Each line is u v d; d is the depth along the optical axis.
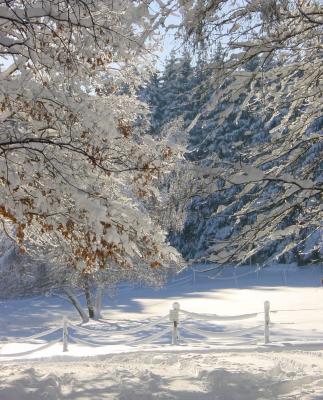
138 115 12.27
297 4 7.95
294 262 50.44
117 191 11.38
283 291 38.62
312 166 9.51
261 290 39.69
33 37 8.55
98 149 9.02
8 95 8.64
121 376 10.10
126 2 9.05
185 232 47.31
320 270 47.94
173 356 13.25
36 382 9.38
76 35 9.22
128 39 9.06
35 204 8.95
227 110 8.83
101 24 9.19
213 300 34.91
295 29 8.56
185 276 47.97
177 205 8.88
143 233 9.44
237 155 9.24
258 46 8.17
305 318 25.48
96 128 8.91
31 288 30.28
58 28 8.91
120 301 36.47
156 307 33.22
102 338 21.80
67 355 14.32
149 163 10.53
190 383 9.61
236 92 8.65
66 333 16.62
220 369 10.31
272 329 21.98
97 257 9.79
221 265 8.52
